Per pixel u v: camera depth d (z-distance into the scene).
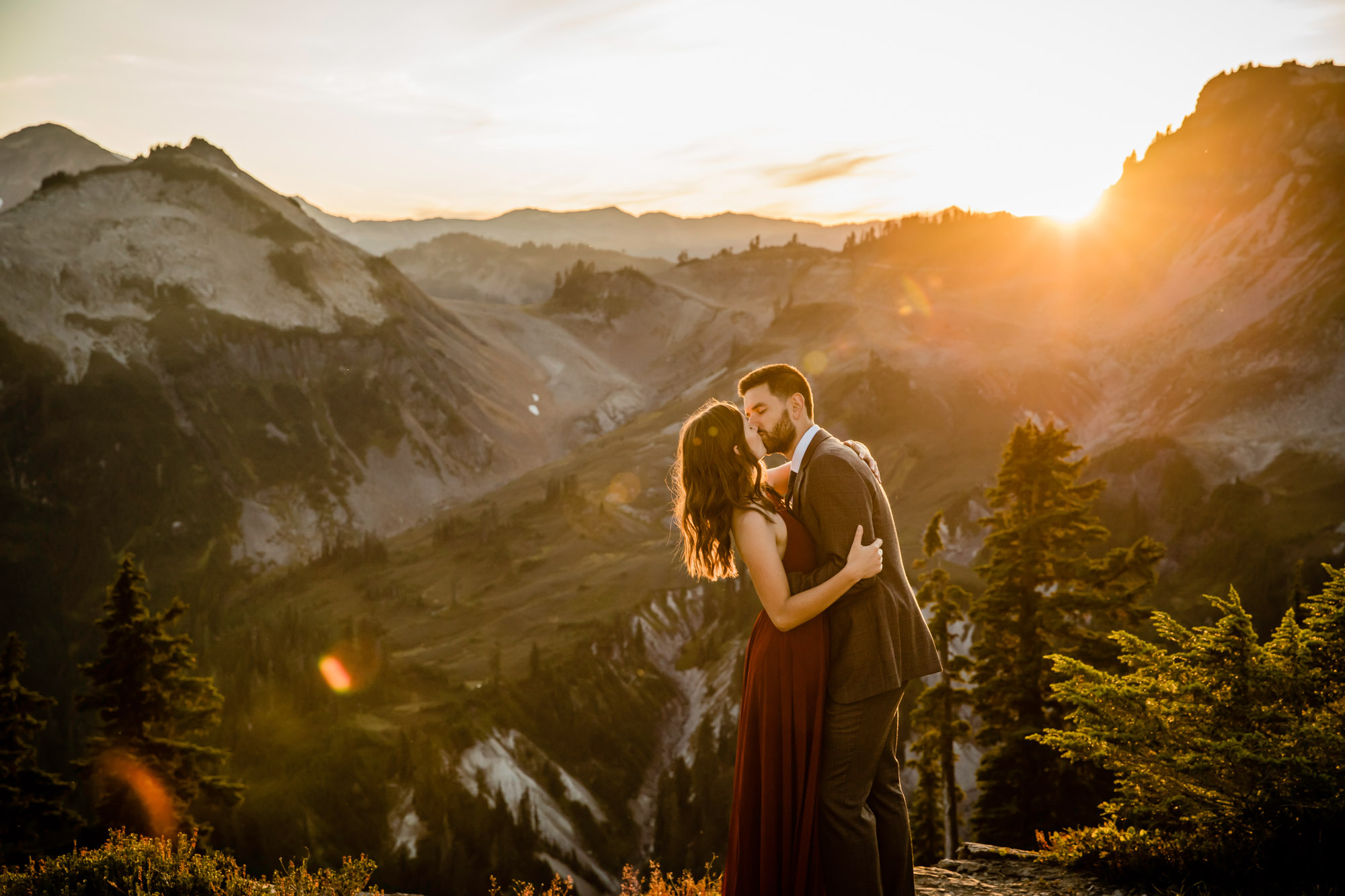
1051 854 4.61
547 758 130.00
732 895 3.10
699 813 112.50
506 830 104.44
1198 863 4.10
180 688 24.77
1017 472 19.25
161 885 3.84
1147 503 183.12
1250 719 4.43
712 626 182.25
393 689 148.62
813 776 2.92
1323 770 3.92
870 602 2.94
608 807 124.69
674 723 153.38
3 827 22.06
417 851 100.25
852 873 2.88
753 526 2.93
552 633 176.62
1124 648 5.20
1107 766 4.72
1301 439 190.88
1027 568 18.19
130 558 24.91
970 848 4.81
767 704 3.00
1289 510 157.00
